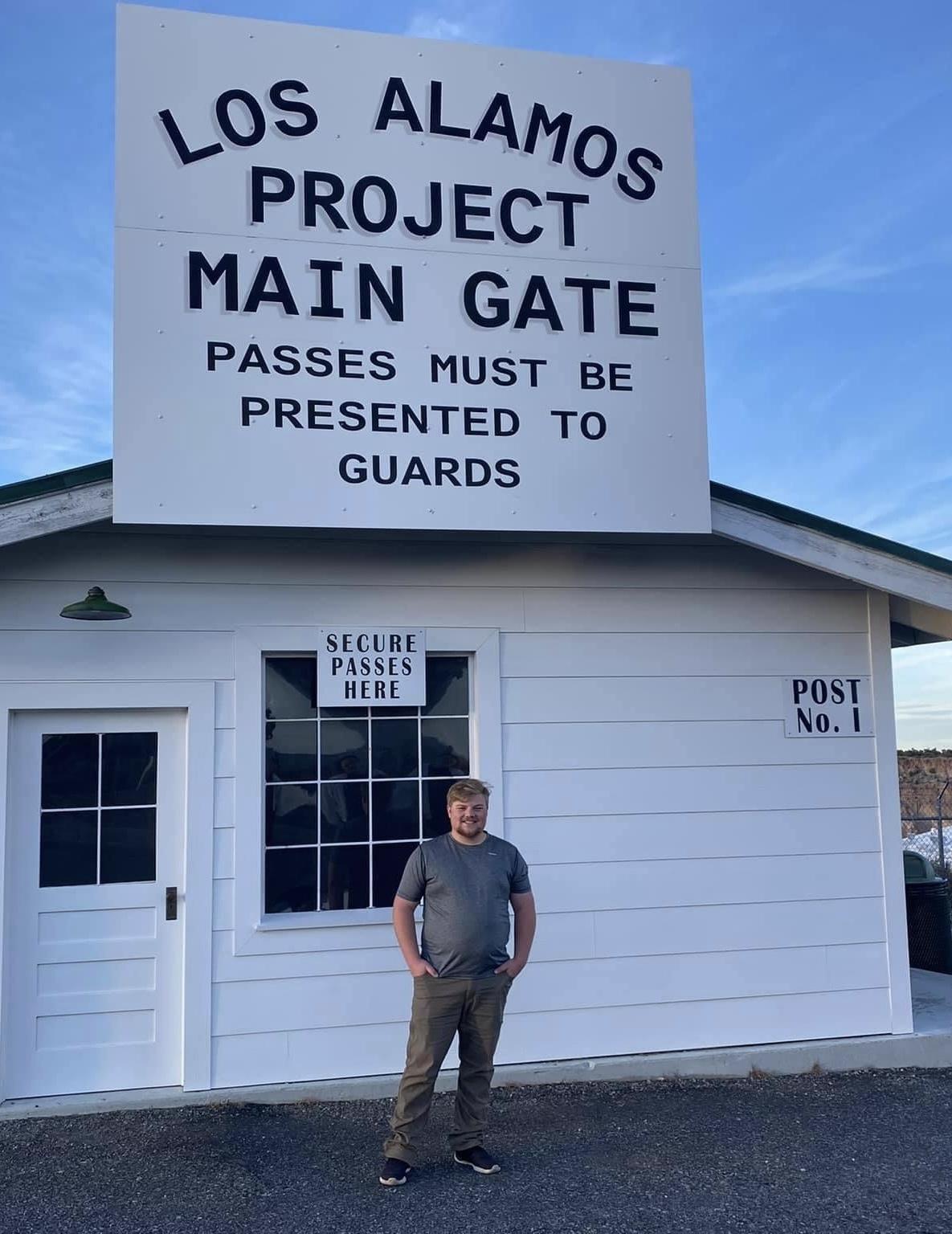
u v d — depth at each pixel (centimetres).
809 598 769
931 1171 549
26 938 644
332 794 691
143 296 614
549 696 721
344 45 656
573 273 675
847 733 763
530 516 655
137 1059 650
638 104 699
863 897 752
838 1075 715
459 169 664
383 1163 555
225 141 634
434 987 527
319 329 634
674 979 717
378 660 695
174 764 673
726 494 695
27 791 653
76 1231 484
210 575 679
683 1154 572
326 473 629
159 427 609
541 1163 559
